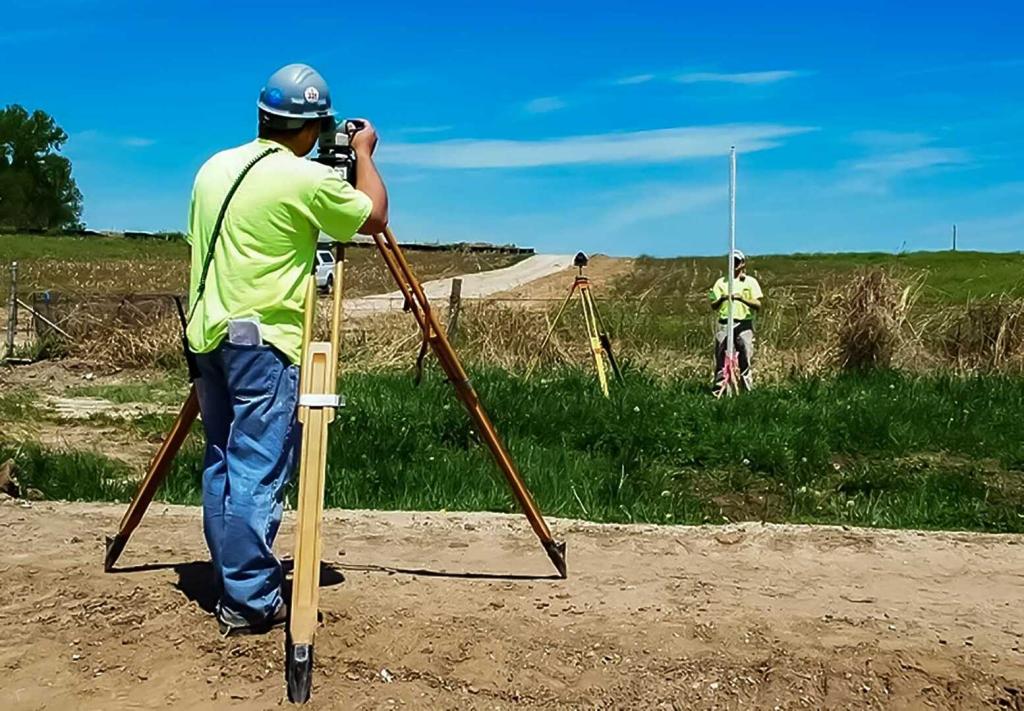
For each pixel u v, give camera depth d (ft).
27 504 25.45
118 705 15.24
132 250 202.59
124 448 39.83
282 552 21.59
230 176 16.16
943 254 150.71
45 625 17.31
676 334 62.54
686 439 37.83
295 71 16.65
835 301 59.21
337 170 16.76
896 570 21.80
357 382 47.73
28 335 70.23
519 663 16.37
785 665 16.55
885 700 16.20
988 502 33.42
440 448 35.78
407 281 17.90
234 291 16.01
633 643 17.08
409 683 15.72
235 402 16.28
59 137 345.51
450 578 19.99
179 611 17.63
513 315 60.03
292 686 15.11
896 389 50.21
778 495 33.76
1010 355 58.08
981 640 17.94
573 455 35.42
